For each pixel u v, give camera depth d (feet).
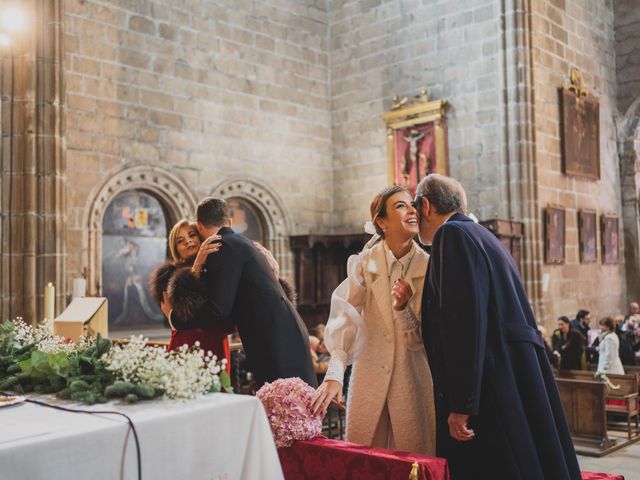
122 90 45.47
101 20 44.62
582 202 53.42
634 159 59.52
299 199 56.18
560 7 52.34
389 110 55.16
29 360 11.23
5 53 38.47
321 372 33.55
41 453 7.56
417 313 11.92
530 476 9.61
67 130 42.47
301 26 57.52
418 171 52.65
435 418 10.91
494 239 10.93
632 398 33.12
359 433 11.89
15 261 37.88
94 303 18.81
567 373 36.17
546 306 47.78
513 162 47.06
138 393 9.55
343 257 54.95
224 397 9.88
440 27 52.16
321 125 58.54
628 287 59.77
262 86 54.08
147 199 47.42
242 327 14.93
